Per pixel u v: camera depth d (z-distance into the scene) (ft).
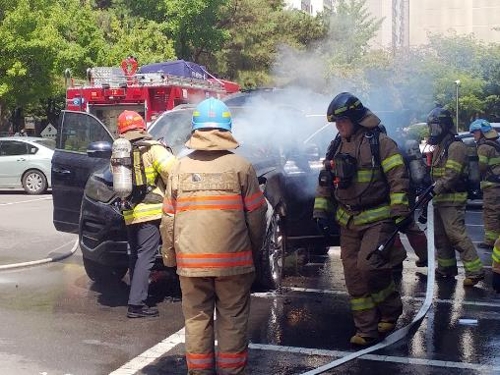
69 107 50.65
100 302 23.32
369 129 18.48
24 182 61.93
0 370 16.87
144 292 21.49
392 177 18.19
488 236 30.12
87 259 25.14
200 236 14.42
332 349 18.74
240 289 14.79
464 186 25.93
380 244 18.19
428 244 27.96
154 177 21.09
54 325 20.61
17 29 81.00
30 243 34.53
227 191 14.52
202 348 14.90
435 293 25.05
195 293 14.83
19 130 110.01
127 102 49.67
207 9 107.55
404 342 19.30
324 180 19.25
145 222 21.20
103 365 17.35
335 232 26.43
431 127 26.08
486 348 18.79
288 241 26.08
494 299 24.14
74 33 98.07
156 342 19.19
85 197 24.49
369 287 18.76
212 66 116.37
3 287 25.35
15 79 83.35
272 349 18.71
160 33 104.37
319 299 23.94
